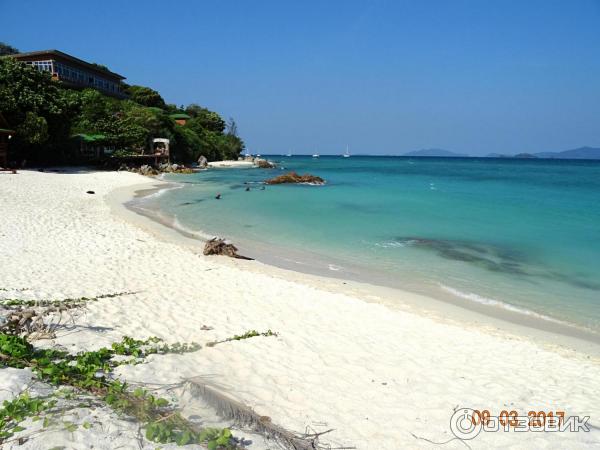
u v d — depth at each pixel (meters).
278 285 11.73
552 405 6.29
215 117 103.50
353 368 7.06
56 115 38.62
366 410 5.79
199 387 5.18
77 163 45.88
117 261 12.70
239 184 42.28
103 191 29.42
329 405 5.80
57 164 43.69
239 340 7.63
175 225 20.08
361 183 48.62
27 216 17.62
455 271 14.30
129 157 48.78
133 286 10.48
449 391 6.54
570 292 12.45
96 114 52.03
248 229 20.33
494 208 28.23
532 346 8.73
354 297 11.29
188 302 9.70
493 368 7.53
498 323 10.09
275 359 7.05
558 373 7.51
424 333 9.01
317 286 12.05
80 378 4.80
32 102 36.31
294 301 10.47
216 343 7.38
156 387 5.09
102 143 48.62
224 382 5.87
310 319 9.31
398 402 6.09
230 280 11.89
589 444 5.30
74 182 31.69
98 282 10.47
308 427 5.14
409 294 11.91
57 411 3.94
